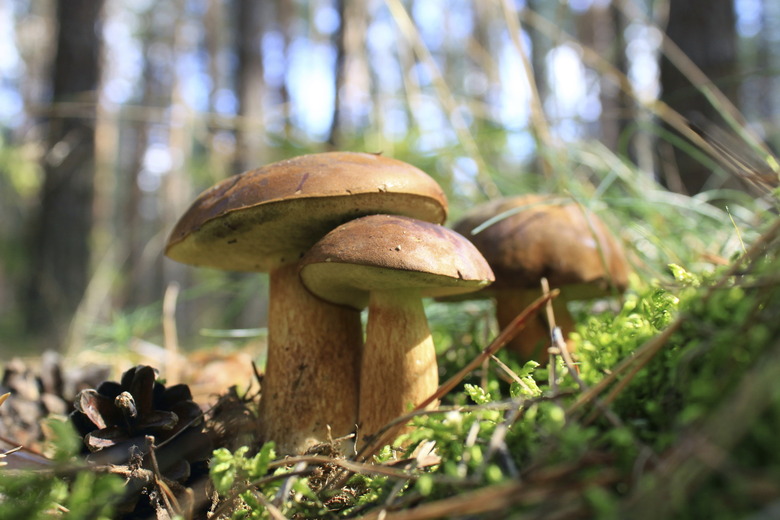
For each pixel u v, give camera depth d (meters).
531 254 0.25
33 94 1.99
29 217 0.86
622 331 0.17
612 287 0.26
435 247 0.19
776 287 0.13
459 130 0.38
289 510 0.16
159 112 0.53
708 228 0.32
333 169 0.20
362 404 0.21
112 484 0.14
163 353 0.43
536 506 0.12
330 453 0.19
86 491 0.14
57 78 0.75
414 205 0.21
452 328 0.33
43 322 0.74
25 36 1.99
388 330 0.21
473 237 0.27
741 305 0.13
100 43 0.76
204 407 0.24
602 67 0.37
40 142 0.75
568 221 0.26
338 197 0.20
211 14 2.03
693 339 0.14
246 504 0.16
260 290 0.48
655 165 0.50
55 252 0.75
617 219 0.34
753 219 0.28
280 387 0.22
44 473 0.15
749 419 0.10
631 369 0.14
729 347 0.13
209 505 0.17
